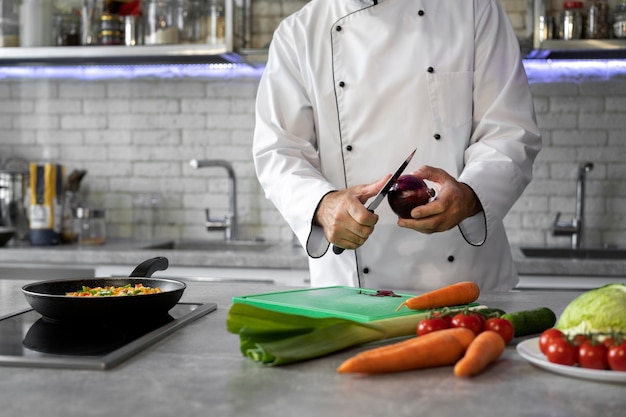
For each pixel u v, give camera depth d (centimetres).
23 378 91
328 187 161
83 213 324
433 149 186
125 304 117
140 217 356
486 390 86
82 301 116
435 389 86
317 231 161
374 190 153
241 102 349
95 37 325
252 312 99
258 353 97
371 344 110
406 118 187
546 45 293
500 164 166
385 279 189
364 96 189
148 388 87
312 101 194
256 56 319
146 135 355
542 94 331
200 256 288
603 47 291
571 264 268
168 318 128
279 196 171
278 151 181
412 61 187
